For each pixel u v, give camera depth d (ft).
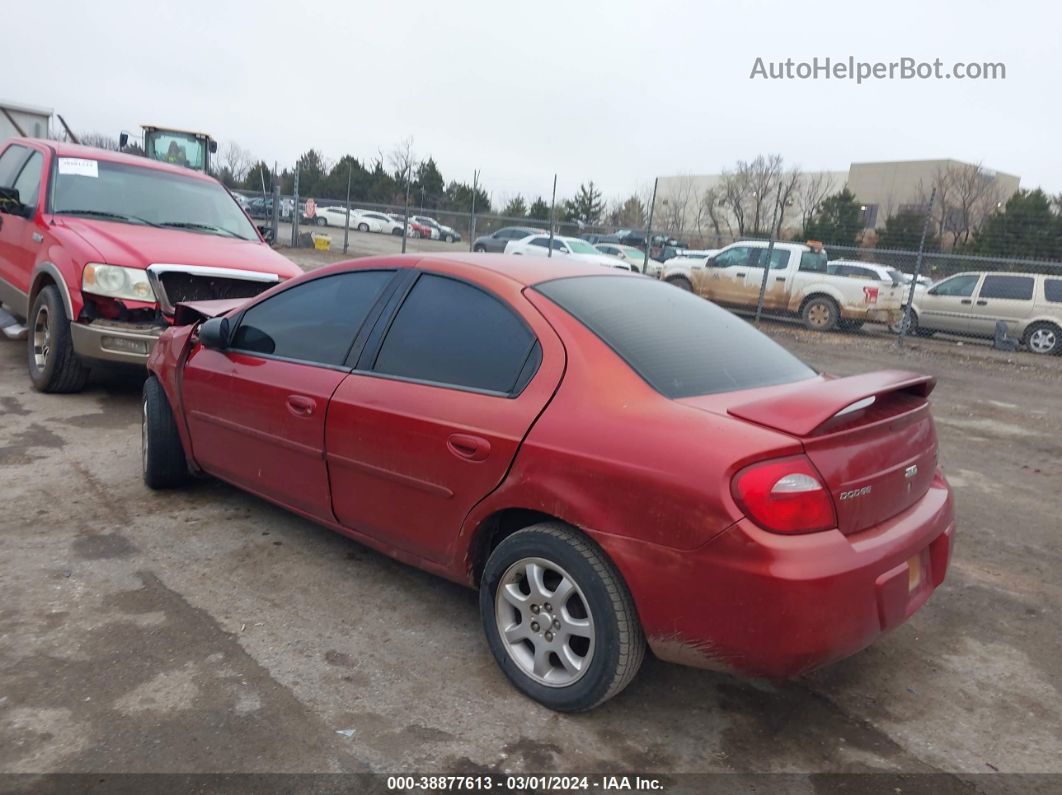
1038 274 50.70
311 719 8.93
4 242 24.08
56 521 13.67
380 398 10.76
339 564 12.84
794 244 56.39
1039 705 10.20
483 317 10.39
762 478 7.77
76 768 7.92
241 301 16.31
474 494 9.71
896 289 53.31
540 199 137.90
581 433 8.84
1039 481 20.66
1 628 10.32
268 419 12.35
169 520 14.08
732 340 10.92
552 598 9.18
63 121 42.52
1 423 18.65
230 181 141.28
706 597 8.00
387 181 158.71
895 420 8.99
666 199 140.67
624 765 8.55
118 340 19.60
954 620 12.44
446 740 8.74
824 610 7.75
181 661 9.87
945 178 125.08
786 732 9.33
